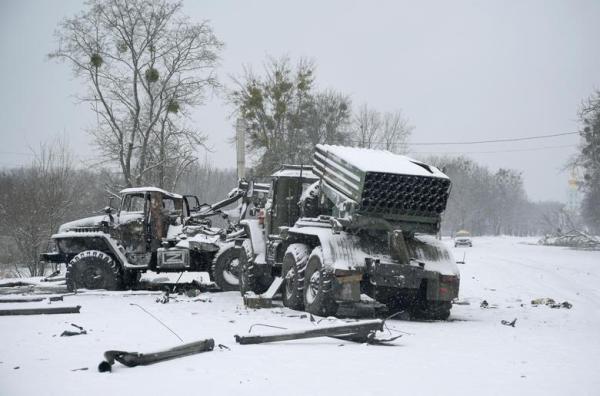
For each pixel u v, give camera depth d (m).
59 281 18.69
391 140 46.09
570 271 25.94
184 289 16.64
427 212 11.86
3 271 29.66
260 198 17.53
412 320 11.95
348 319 11.49
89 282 15.98
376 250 11.87
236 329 9.78
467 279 21.47
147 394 5.78
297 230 12.84
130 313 11.76
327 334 8.53
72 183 33.44
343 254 11.59
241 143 23.11
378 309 12.55
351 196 11.77
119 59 34.19
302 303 12.45
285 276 13.07
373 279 11.39
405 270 11.45
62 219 30.62
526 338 9.41
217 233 17.58
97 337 8.98
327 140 39.91
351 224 11.64
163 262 16.50
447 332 9.99
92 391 5.88
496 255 40.00
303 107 38.72
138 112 34.16
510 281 20.91
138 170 35.62
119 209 17.11
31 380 6.32
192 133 35.78
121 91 34.53
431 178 11.67
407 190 11.66
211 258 17.69
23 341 8.62
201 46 34.81
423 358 7.64
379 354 7.84
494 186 114.50
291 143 38.28
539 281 21.06
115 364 7.06
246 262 15.31
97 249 16.67
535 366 7.27
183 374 6.58
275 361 7.27
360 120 45.97
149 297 14.81
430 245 12.16
